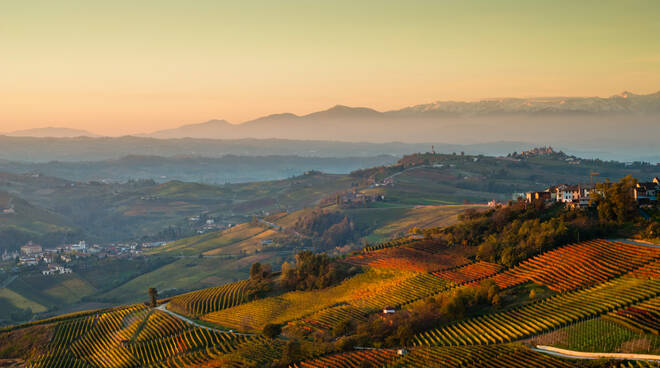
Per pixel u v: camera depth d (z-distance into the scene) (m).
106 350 184.75
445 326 141.62
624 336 112.50
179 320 199.12
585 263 157.62
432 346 131.25
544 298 144.50
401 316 150.12
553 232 178.00
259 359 145.88
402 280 186.88
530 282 158.75
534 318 133.25
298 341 155.12
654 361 99.44
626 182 195.00
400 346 136.38
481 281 166.75
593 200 197.38
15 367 183.75
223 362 147.25
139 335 191.12
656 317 116.62
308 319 171.75
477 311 146.62
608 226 177.25
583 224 180.38
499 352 117.25
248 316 190.38
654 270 141.75
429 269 191.88
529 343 121.00
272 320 181.38
